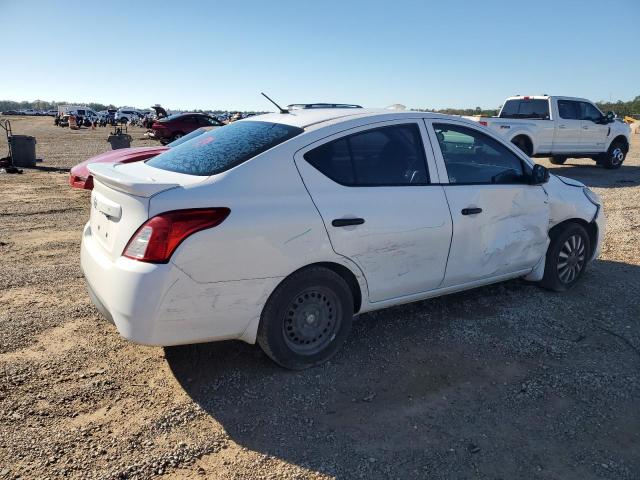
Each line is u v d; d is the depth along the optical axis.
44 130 41.31
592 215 5.17
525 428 3.04
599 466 2.74
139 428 2.96
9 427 2.91
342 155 3.62
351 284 3.74
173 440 2.87
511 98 15.53
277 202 3.29
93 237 3.60
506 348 3.98
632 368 3.72
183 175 3.37
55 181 12.30
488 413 3.17
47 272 5.50
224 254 3.08
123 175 3.37
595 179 13.89
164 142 24.31
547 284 5.07
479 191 4.23
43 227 7.60
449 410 3.20
